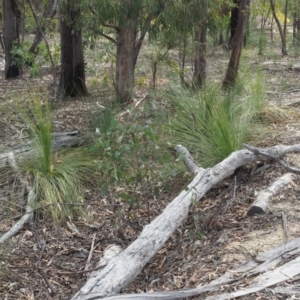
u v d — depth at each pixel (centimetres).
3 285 478
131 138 555
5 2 1351
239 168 615
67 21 969
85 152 693
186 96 797
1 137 779
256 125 763
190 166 600
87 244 550
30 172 649
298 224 495
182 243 506
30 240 560
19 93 1152
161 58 1029
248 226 504
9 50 1353
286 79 1210
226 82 1013
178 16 861
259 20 2766
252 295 387
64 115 922
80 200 619
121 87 968
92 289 404
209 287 405
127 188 625
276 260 432
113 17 877
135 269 429
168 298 393
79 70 1095
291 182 562
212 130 659
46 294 466
